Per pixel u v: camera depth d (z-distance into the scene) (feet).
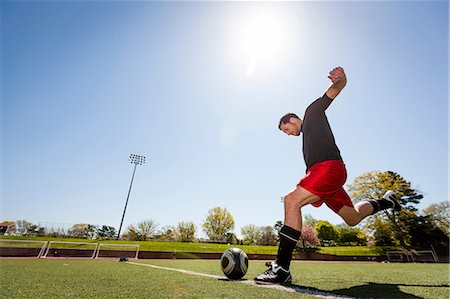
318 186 8.00
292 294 5.98
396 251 89.66
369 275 14.29
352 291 6.94
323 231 148.87
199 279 9.32
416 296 6.18
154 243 85.35
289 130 10.44
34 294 5.74
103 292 6.05
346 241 148.36
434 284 9.16
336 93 9.37
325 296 5.88
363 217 9.77
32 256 56.54
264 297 5.49
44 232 86.22
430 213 93.71
